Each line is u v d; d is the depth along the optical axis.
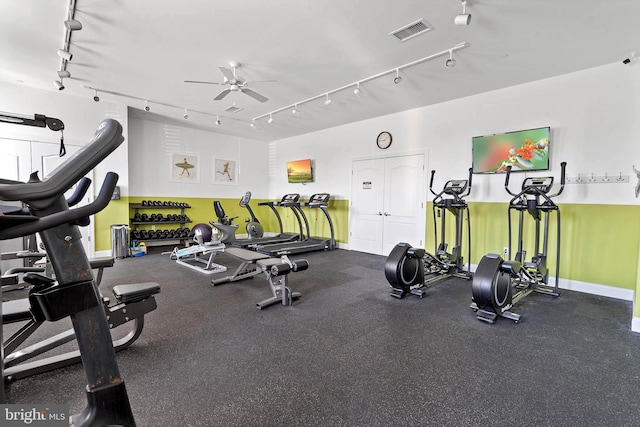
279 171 9.08
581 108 4.13
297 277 4.72
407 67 4.09
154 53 3.77
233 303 3.54
